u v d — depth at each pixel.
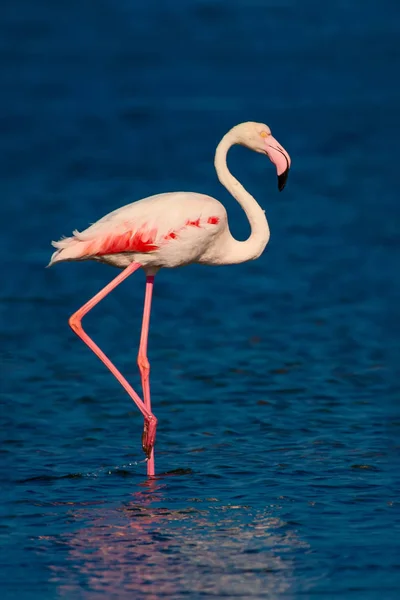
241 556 7.89
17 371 13.27
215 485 9.49
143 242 10.16
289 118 32.88
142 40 48.69
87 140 29.98
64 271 18.23
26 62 43.75
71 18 55.06
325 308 16.05
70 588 7.38
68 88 38.38
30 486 9.51
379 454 10.28
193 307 16.20
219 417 11.52
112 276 18.03
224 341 14.48
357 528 8.41
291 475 9.73
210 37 49.34
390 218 21.66
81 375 13.16
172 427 11.26
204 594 7.27
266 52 45.75
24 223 21.12
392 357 13.72
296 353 13.92
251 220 10.88
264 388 12.51
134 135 30.62
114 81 39.41
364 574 7.56
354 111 34.03
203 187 24.27
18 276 17.78
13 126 32.06
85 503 9.05
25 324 15.33
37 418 11.55
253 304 16.31
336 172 26.00
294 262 18.69
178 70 41.62
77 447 10.66
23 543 8.16
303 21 54.06
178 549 8.02
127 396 12.40
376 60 44.00
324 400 12.05
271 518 8.63
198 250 10.48
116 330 15.09
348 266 18.38
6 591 7.33
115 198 23.16
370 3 58.97
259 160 27.67
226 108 34.47
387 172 25.97
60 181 25.03
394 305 16.17
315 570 7.63
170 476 9.77
